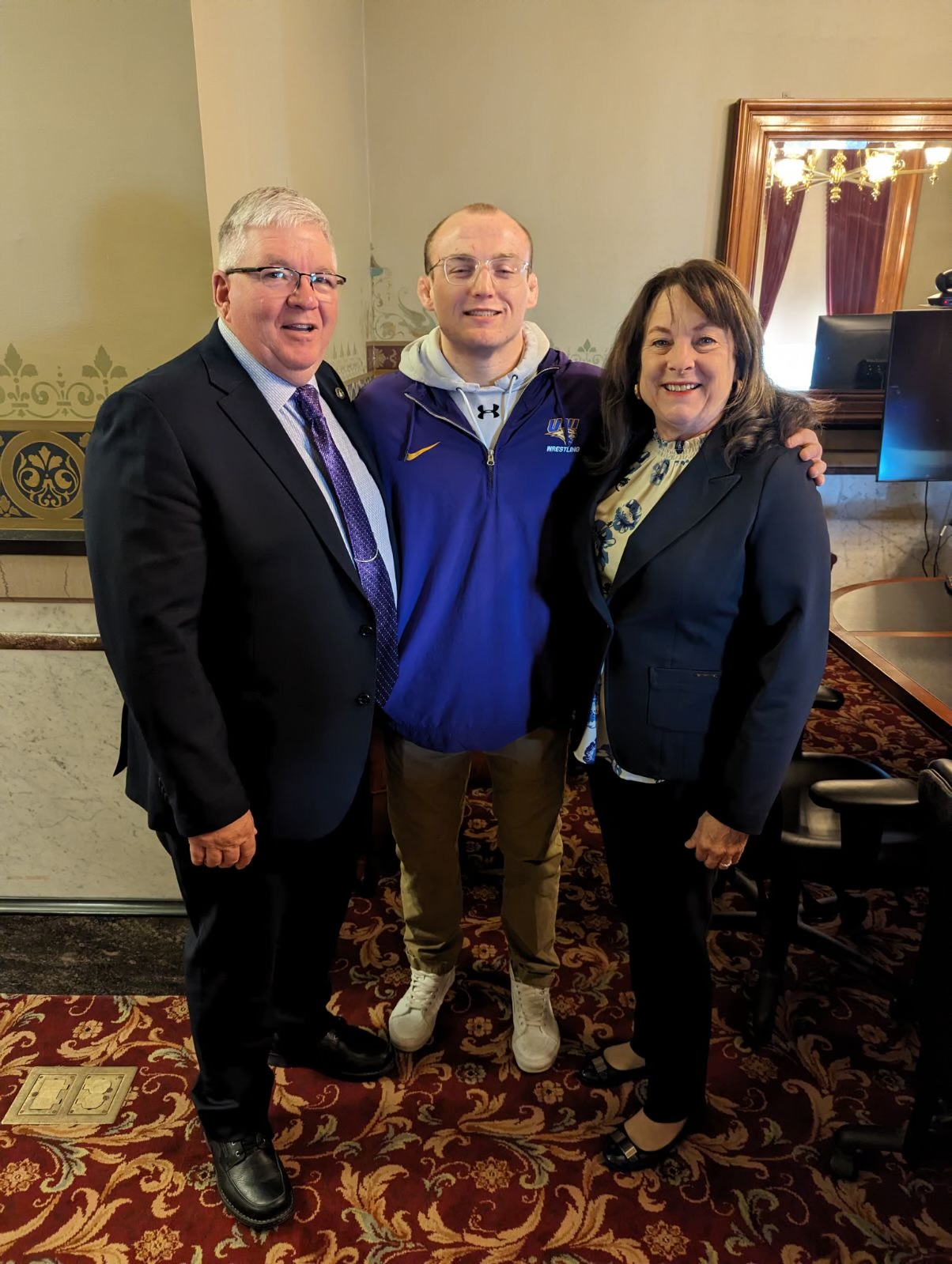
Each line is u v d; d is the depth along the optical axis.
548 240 3.46
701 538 1.14
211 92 1.50
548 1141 1.50
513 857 1.60
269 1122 1.50
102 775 1.82
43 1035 1.74
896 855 1.55
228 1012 1.32
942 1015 1.11
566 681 1.44
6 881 1.91
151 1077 1.63
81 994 1.86
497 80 3.27
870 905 2.16
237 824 1.16
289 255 1.11
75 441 1.59
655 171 3.37
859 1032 1.75
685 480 1.18
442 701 1.43
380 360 3.60
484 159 3.36
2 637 1.71
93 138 1.44
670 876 1.30
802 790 1.83
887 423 3.06
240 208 1.13
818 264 3.44
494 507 1.37
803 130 3.28
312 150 2.46
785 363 3.57
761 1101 1.59
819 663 1.14
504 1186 1.42
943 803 1.05
